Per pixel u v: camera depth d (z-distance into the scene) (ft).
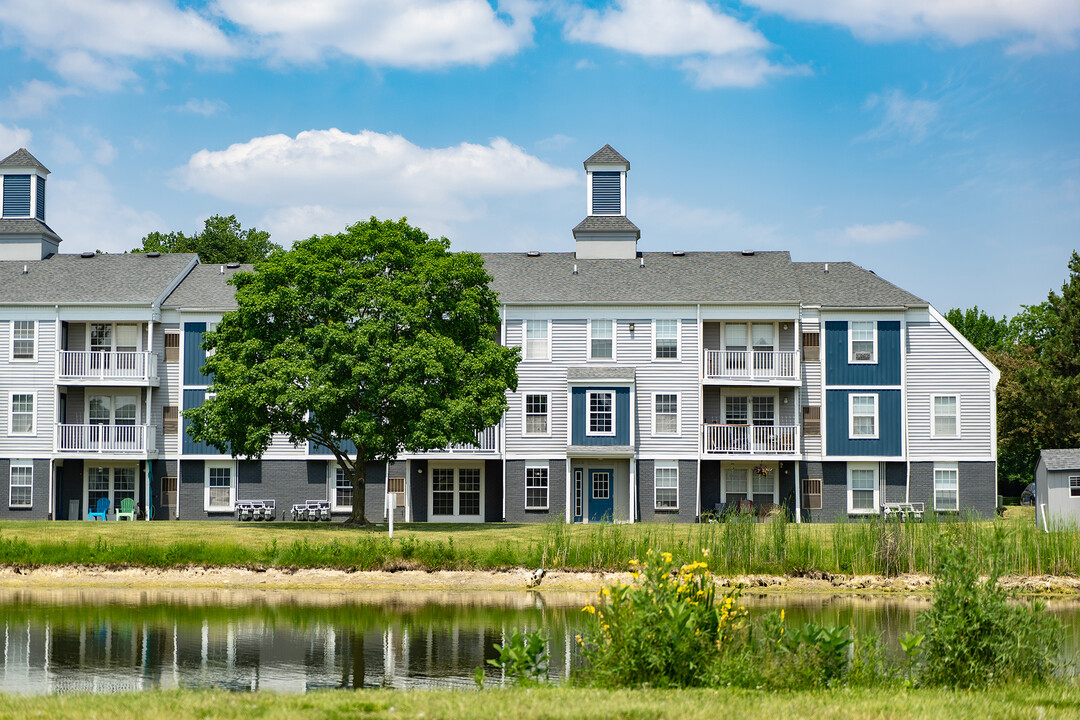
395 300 126.11
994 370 154.71
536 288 160.66
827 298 158.10
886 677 50.83
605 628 51.85
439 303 129.39
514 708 41.55
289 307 126.11
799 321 155.12
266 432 123.54
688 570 53.11
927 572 104.27
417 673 64.64
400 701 44.21
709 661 49.90
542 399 156.46
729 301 155.53
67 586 102.27
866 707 42.11
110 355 156.46
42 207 179.32
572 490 156.15
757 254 173.58
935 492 154.10
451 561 106.93
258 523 133.80
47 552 107.55
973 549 68.64
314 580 104.27
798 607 90.17
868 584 102.58
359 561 106.83
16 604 91.50
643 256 173.99
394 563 106.73
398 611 88.48
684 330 156.25
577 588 102.12
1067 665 55.26
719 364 155.33
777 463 156.04
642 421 155.43
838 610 88.38
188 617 85.15
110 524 129.70
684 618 49.21
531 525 133.39
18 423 156.15
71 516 158.61
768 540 108.88
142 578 104.83
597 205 177.17
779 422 156.66
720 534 114.62
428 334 125.29
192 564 107.24
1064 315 193.77
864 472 155.63
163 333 160.04
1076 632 77.25
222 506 157.38
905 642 50.57
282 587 102.17
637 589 51.47
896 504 151.12
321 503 156.66
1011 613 51.78
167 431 158.81
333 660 68.64
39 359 156.56
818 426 155.84
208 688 57.98
